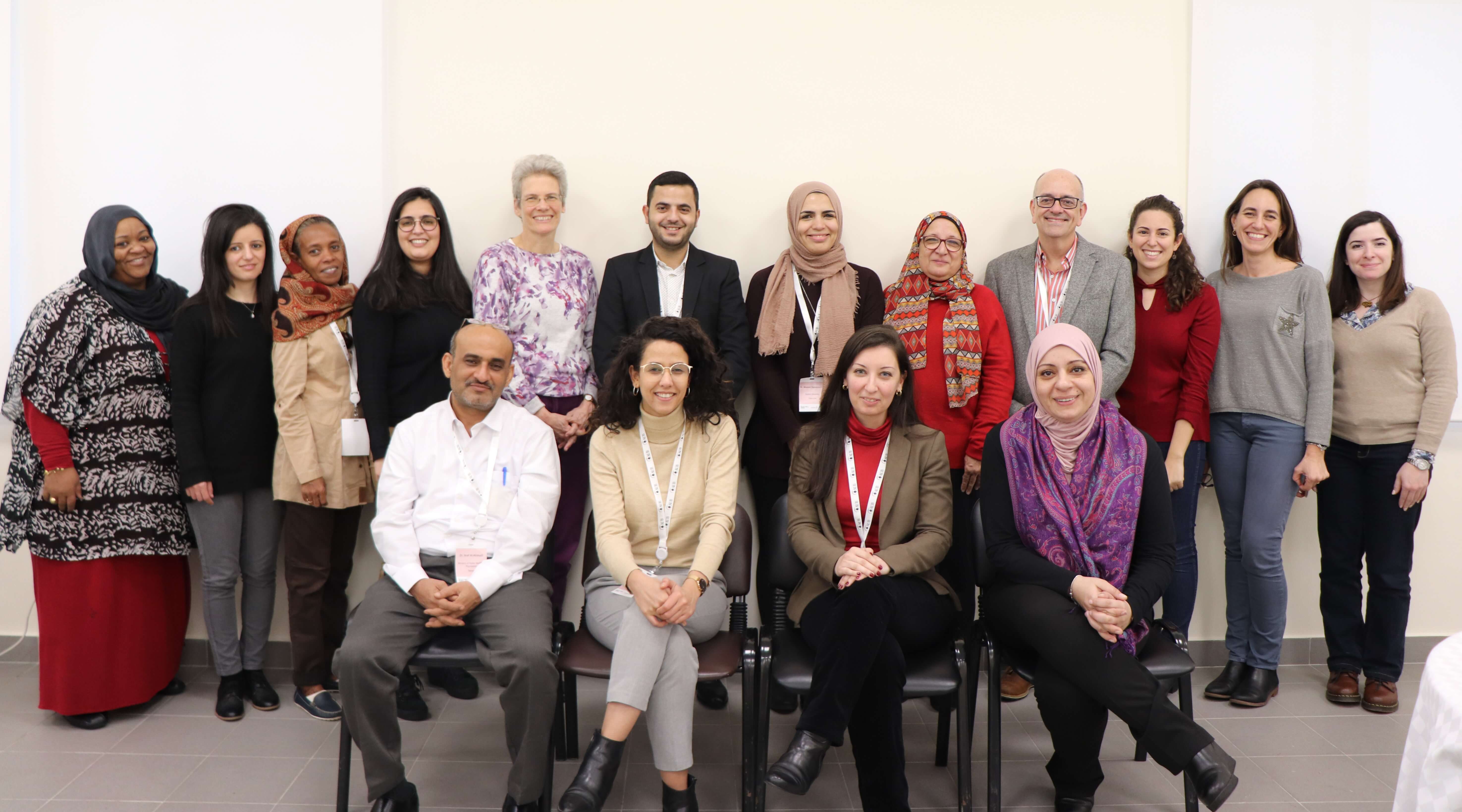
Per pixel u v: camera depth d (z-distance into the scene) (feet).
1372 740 9.32
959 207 10.89
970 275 10.11
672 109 10.74
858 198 10.85
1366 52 10.80
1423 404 9.93
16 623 11.07
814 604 7.86
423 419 8.42
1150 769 8.68
